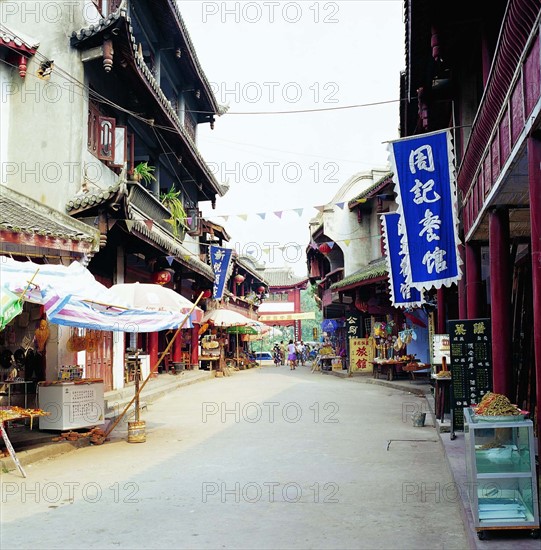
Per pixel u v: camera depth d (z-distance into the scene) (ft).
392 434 35.83
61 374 36.37
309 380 84.28
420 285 32.58
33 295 28.12
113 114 53.47
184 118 82.64
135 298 35.14
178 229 75.10
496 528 16.12
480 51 34.42
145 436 34.65
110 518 19.79
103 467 27.55
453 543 17.16
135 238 51.49
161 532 18.31
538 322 17.60
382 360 75.97
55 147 44.11
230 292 116.16
